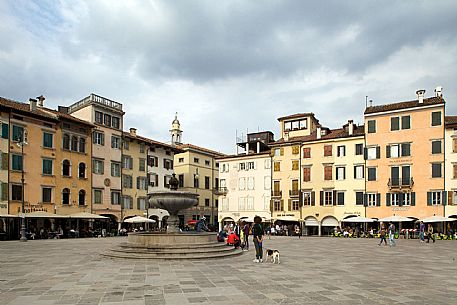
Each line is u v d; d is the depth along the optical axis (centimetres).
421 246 3194
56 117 4731
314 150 5850
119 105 5794
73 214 4656
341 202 5559
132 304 966
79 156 5069
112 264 1716
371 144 5375
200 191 7169
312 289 1163
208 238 2125
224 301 998
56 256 2114
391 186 5153
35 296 1059
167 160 6688
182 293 1094
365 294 1098
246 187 6431
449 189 4794
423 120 5034
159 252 1877
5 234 4034
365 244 3434
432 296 1080
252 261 1861
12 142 4256
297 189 5916
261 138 7056
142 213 6044
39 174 4541
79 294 1082
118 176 5669
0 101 4269
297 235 5462
